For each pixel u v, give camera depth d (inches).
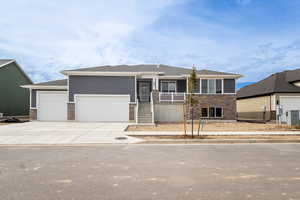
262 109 847.7
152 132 420.8
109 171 184.1
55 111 705.6
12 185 151.0
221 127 530.6
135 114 677.9
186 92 784.3
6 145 305.3
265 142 342.6
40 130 450.6
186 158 231.3
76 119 670.5
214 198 130.4
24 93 1015.6
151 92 733.9
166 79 792.3
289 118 542.9
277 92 763.4
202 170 187.8
